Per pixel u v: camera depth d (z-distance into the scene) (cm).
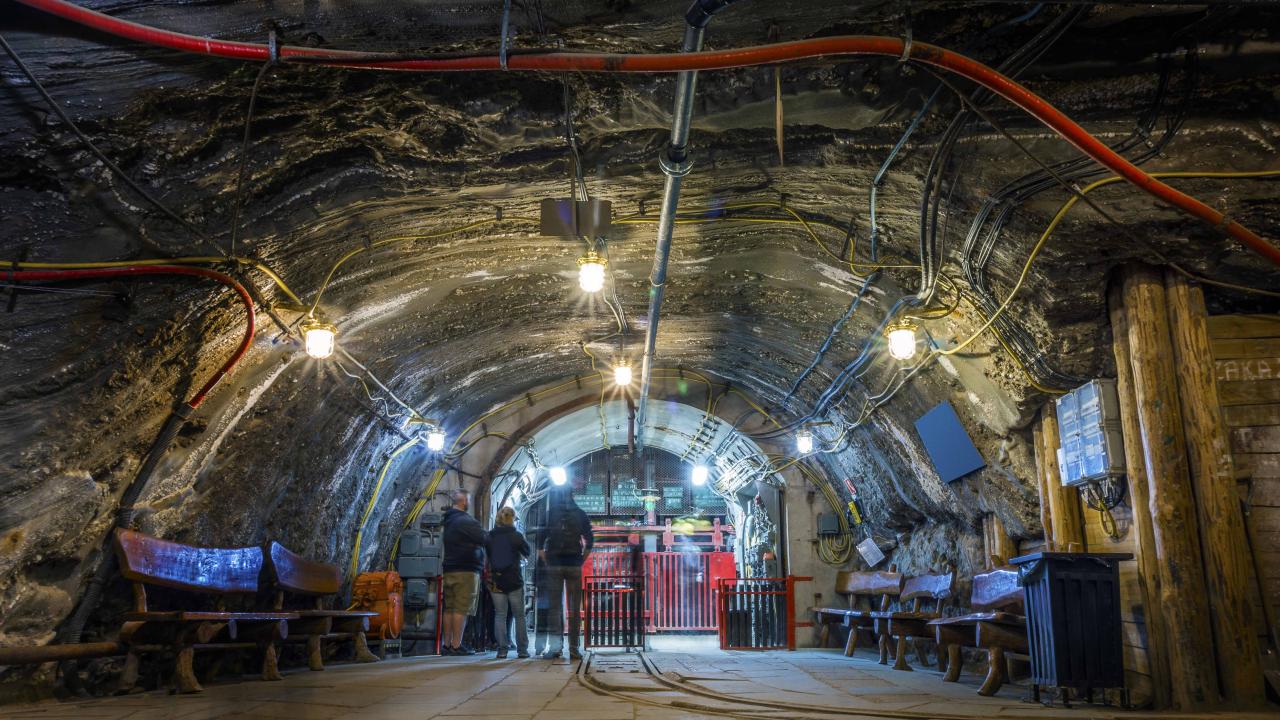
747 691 670
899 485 1174
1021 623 679
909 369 918
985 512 963
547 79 536
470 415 1404
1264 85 503
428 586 1333
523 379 1375
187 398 671
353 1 484
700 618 1994
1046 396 743
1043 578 606
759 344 1154
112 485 648
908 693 678
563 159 607
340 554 1150
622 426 1792
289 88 513
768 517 1527
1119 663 590
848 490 1411
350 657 1139
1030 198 582
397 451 1220
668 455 2348
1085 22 479
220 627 797
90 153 507
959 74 477
